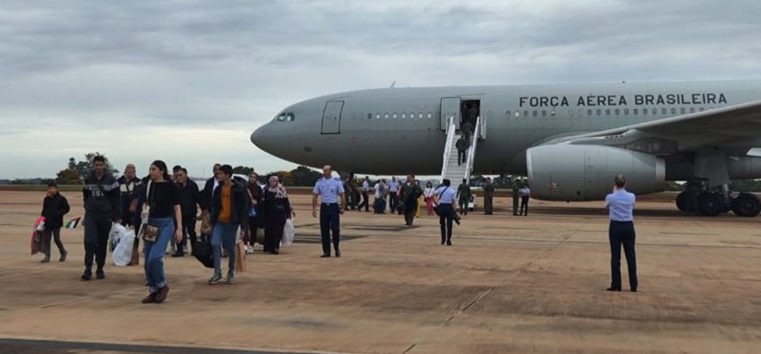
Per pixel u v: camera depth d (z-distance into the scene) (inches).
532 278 396.5
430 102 1108.5
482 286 366.9
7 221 868.6
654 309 305.6
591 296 338.0
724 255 518.6
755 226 807.1
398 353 227.9
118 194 396.5
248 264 456.1
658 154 957.8
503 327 267.4
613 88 1046.4
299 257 497.4
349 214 1083.3
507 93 1088.2
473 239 638.5
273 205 517.3
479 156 1105.4
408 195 814.5
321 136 1151.0
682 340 247.4
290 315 289.3
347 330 261.6
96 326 266.2
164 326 267.3
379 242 609.9
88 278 384.8
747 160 998.4
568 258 493.0
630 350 233.3
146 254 316.2
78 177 3929.6
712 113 848.3
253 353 227.5
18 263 459.5
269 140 1186.6
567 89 1064.8
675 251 545.6
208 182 472.7
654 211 1176.2
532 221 887.1
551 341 245.0
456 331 260.4
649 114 1010.7
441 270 428.8
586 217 977.5
